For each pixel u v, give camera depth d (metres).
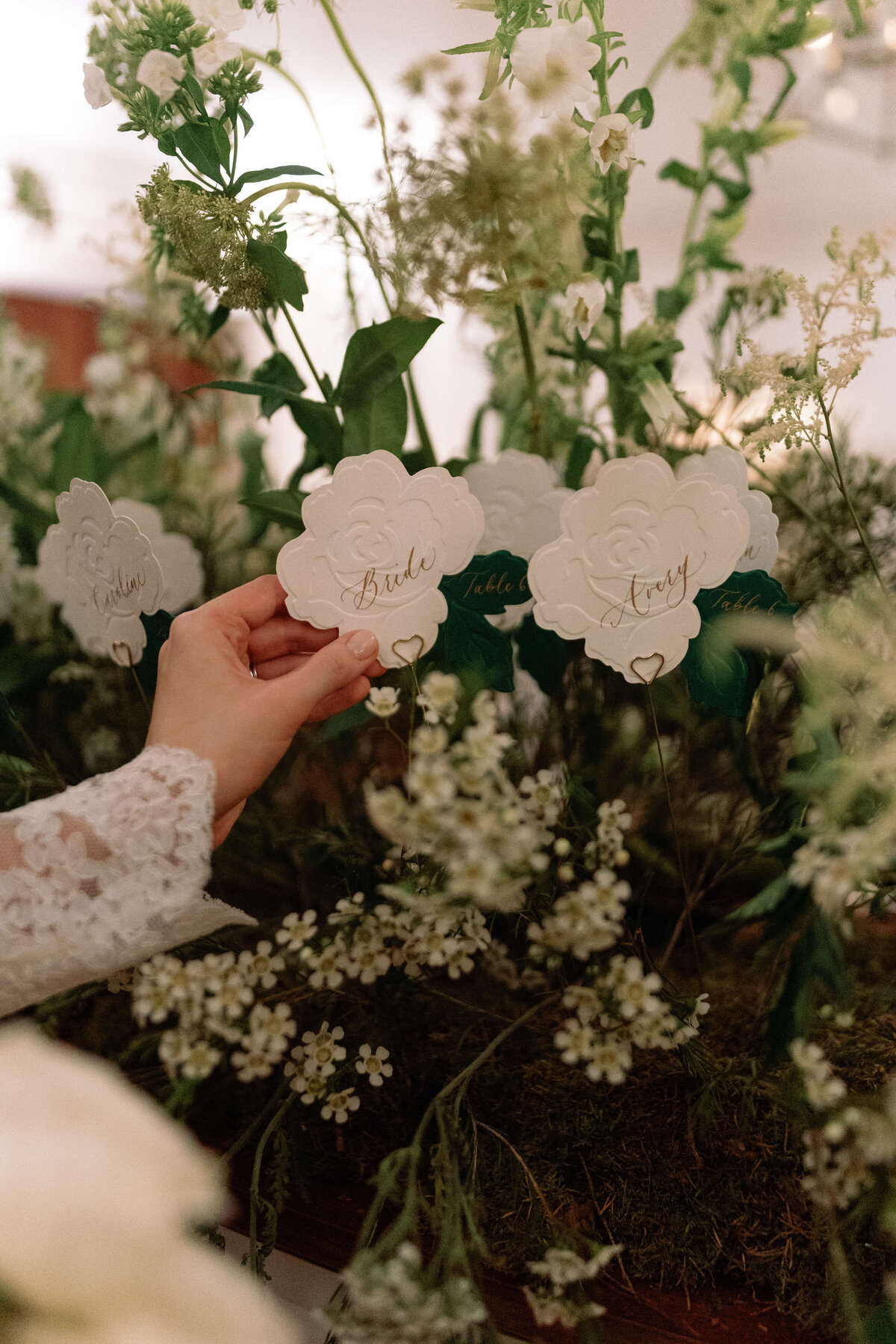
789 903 0.60
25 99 0.83
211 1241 0.59
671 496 0.61
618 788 0.75
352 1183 0.67
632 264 0.68
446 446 0.77
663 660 0.62
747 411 0.70
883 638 0.57
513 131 0.58
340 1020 0.71
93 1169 0.27
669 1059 0.68
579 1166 0.64
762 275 0.70
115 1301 0.26
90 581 0.70
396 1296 0.50
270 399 0.68
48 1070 0.31
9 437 0.87
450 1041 0.71
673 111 0.76
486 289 0.61
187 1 0.60
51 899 0.56
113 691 0.83
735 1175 0.62
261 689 0.61
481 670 0.64
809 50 0.68
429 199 0.58
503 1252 0.61
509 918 0.72
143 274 0.82
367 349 0.61
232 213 0.60
